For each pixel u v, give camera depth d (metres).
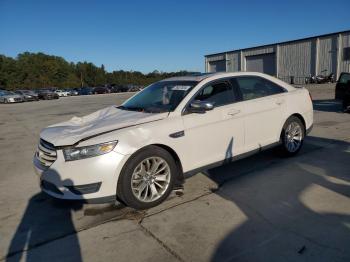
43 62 90.69
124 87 55.69
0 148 7.99
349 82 10.00
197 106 4.00
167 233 3.21
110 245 3.06
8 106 27.36
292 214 3.44
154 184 3.83
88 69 95.19
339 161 5.09
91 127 3.82
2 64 74.50
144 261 2.78
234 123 4.47
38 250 3.06
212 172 4.89
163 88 4.79
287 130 5.28
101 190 3.48
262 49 43.06
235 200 3.87
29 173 5.57
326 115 9.96
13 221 3.68
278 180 4.42
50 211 3.90
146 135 3.69
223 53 49.59
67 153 3.48
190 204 3.83
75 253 2.97
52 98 38.06
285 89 5.37
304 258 2.68
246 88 4.83
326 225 3.16
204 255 2.81
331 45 34.78
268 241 2.96
